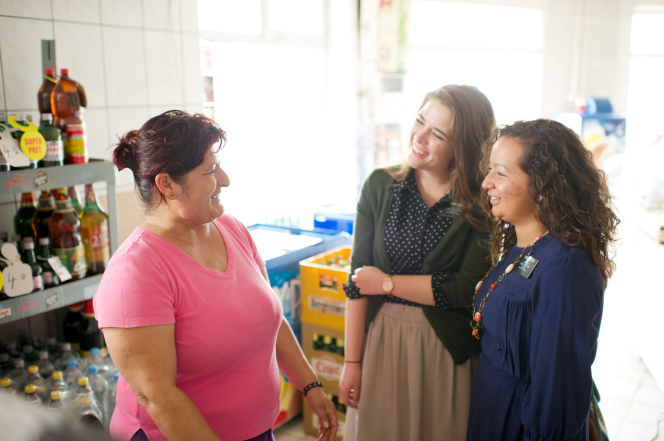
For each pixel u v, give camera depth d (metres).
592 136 5.42
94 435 0.36
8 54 2.03
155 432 1.07
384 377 1.60
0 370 1.85
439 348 1.52
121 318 0.96
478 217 1.49
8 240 2.04
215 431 1.12
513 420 1.22
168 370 0.99
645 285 3.09
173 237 1.08
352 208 3.36
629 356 3.36
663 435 2.52
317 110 4.13
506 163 1.18
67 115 1.92
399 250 1.58
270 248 2.58
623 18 5.76
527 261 1.17
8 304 1.68
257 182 3.63
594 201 1.12
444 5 5.05
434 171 1.56
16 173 1.67
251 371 1.16
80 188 2.27
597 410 1.30
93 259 1.99
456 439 1.53
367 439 1.63
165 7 2.61
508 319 1.19
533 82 5.88
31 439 0.36
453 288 1.48
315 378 1.41
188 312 1.05
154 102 2.61
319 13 4.00
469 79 5.38
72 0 2.22
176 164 1.01
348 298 1.67
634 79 5.95
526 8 5.58
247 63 3.45
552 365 1.07
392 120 4.38
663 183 3.26
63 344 1.98
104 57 2.37
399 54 4.32
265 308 1.17
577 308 1.06
